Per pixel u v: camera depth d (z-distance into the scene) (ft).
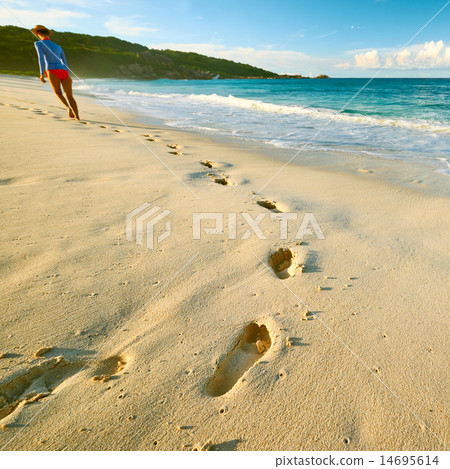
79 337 4.68
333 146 17.94
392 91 68.85
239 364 4.49
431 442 3.40
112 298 5.43
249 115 32.30
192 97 58.18
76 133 17.33
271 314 5.16
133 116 28.73
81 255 6.53
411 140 19.43
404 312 5.13
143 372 4.20
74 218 7.98
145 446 3.40
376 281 5.89
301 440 3.44
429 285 5.73
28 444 3.42
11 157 12.48
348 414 3.67
